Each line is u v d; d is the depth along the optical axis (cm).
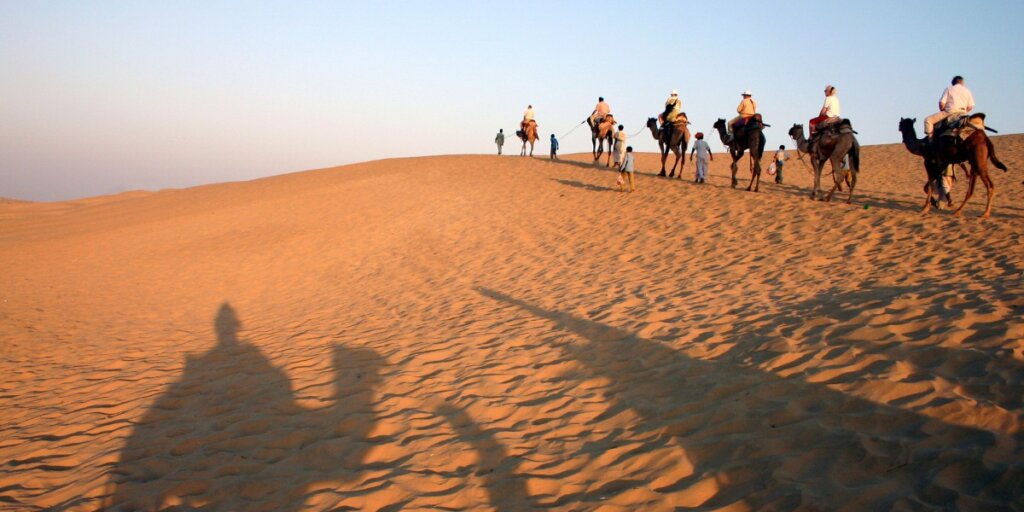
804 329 664
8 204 4188
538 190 2231
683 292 954
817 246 1155
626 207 1798
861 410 468
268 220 2233
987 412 427
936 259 961
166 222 2441
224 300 1361
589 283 1113
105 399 753
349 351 850
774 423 477
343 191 2581
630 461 456
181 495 495
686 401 545
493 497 434
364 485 473
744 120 1833
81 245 2189
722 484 411
